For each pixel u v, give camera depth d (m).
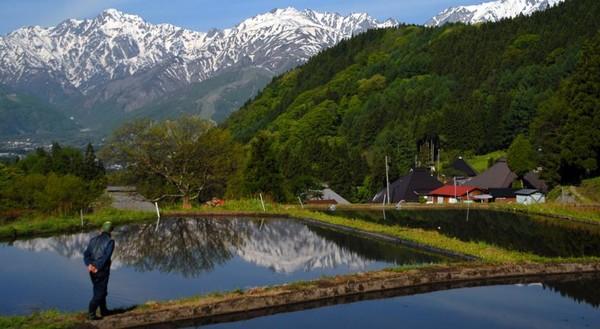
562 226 43.44
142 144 65.75
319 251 31.61
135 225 46.00
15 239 38.22
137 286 22.45
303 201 78.88
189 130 68.06
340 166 101.19
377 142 133.50
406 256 29.78
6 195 56.72
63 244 35.53
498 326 17.67
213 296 19.39
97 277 16.59
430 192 88.69
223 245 34.16
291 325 17.59
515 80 139.00
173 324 17.56
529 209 56.50
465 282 23.55
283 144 147.00
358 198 100.94
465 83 157.62
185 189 67.00
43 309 18.95
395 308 19.62
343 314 18.86
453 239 33.41
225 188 73.50
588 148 66.75
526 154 86.12
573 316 18.83
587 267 25.36
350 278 22.28
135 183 68.25
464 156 120.19
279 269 26.17
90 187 57.19
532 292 22.05
